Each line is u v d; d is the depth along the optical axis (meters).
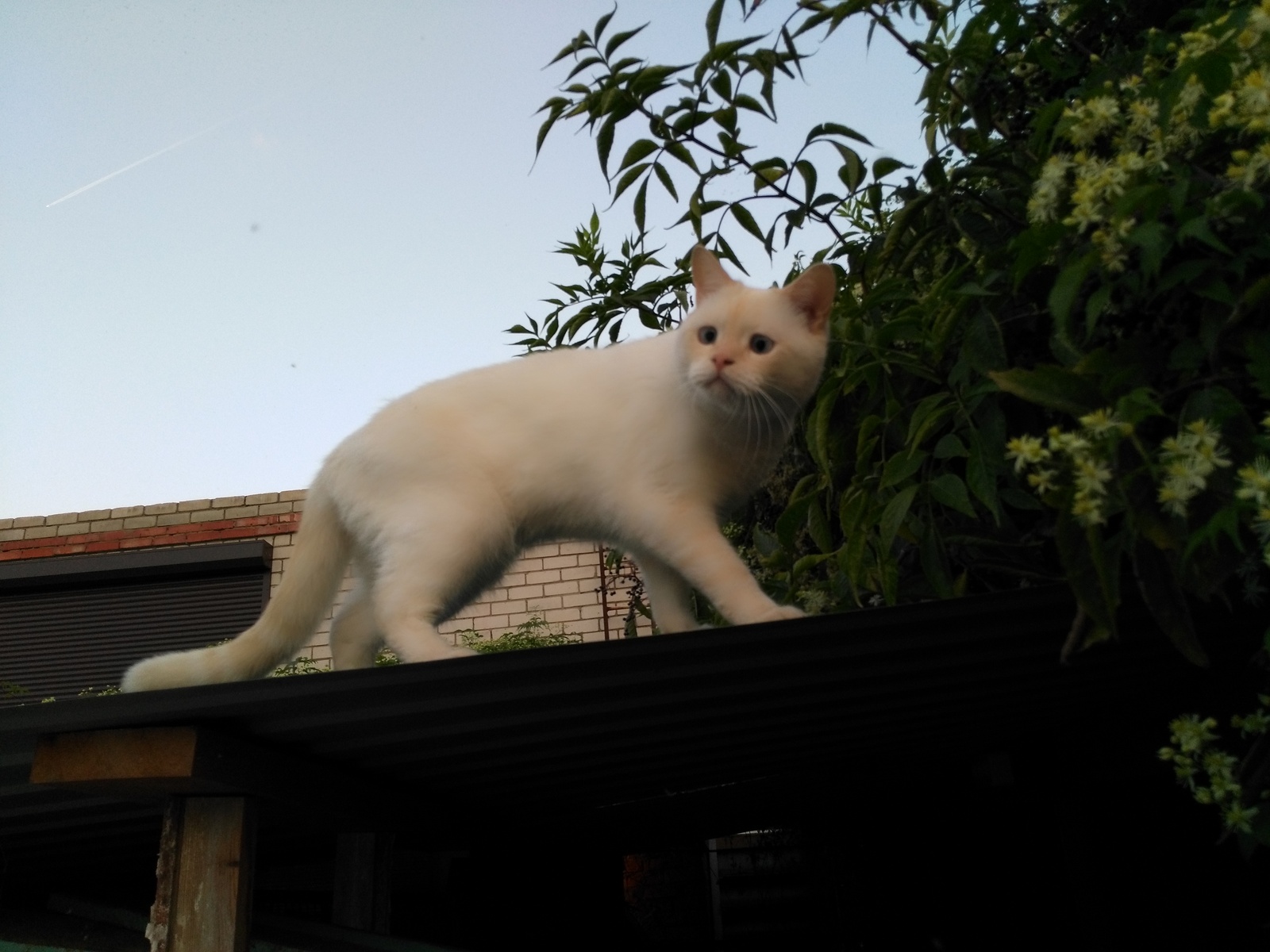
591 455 1.93
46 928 2.21
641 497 1.89
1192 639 1.13
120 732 1.40
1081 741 2.47
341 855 2.44
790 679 1.57
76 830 1.98
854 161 2.10
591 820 2.95
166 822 1.50
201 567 6.16
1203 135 1.21
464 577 1.91
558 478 1.95
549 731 1.73
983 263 1.73
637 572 3.62
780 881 4.28
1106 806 2.68
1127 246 1.20
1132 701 2.12
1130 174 1.21
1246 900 2.32
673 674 1.43
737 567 1.84
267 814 1.83
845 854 3.86
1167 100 1.21
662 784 2.56
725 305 1.96
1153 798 2.60
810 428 2.07
